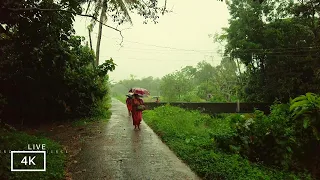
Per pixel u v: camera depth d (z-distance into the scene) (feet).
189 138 30.17
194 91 129.59
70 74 45.21
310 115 26.43
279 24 77.71
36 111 42.37
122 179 17.46
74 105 46.98
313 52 72.69
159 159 22.33
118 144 28.07
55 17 30.01
